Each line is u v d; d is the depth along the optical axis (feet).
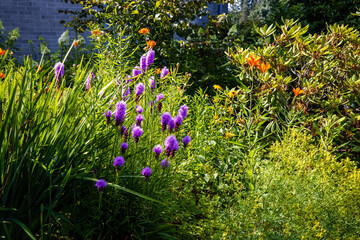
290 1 29.48
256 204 6.86
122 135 7.20
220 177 9.87
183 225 7.52
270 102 12.52
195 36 19.44
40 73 7.34
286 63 13.14
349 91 12.55
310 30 25.68
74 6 29.81
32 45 29.37
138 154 7.89
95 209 7.16
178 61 18.22
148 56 8.21
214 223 7.25
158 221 8.11
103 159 7.78
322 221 7.27
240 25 22.12
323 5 25.26
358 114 12.48
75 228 6.78
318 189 7.87
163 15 18.40
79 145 6.98
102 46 15.02
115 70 12.45
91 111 7.29
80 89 7.55
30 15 29.07
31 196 6.52
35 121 6.65
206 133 11.28
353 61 12.63
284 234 6.79
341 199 7.32
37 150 6.61
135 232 7.12
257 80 13.88
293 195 7.38
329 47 13.75
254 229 6.92
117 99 8.24
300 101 13.20
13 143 6.12
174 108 11.09
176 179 8.75
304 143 9.89
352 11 24.45
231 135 11.12
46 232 7.02
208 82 18.12
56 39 29.76
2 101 6.49
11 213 6.22
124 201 7.44
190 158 9.99
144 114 8.38
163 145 7.55
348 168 8.80
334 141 12.80
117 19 18.42
